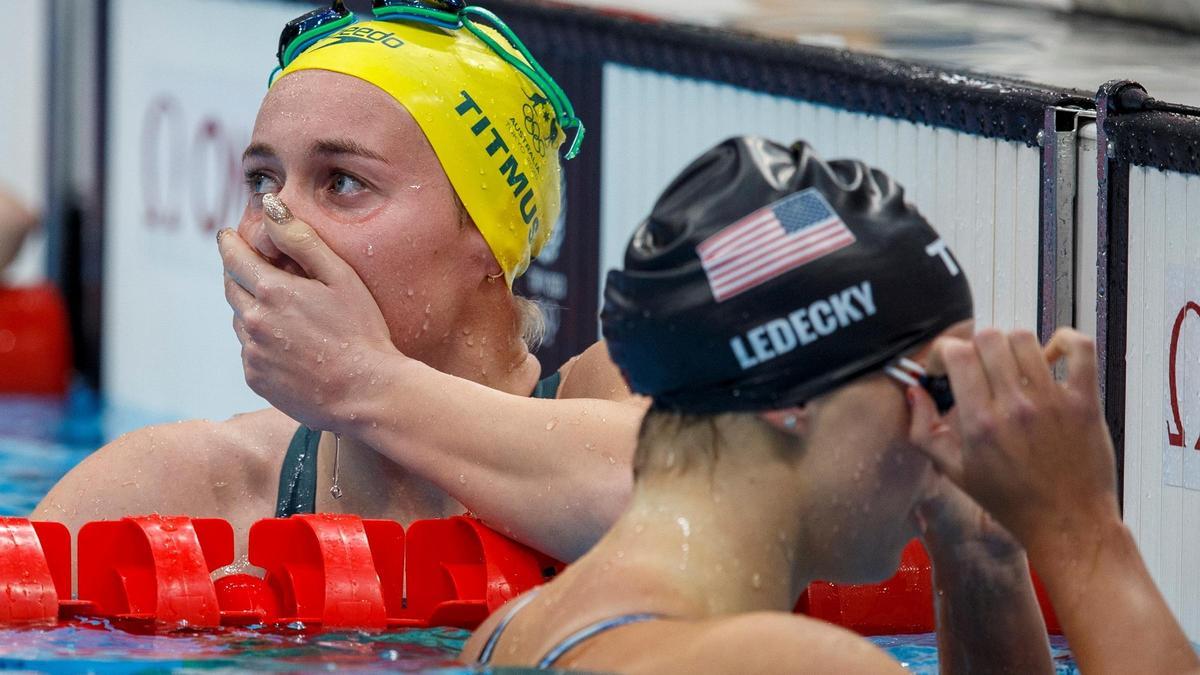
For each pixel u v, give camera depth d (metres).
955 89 11.05
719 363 5.08
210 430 8.73
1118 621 5.26
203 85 19.91
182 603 7.15
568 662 4.96
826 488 5.13
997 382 5.20
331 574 7.37
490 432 7.71
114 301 22.88
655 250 5.27
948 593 6.47
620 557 5.16
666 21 14.19
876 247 5.11
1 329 22.75
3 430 19.50
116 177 22.66
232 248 8.02
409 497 8.45
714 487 5.14
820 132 12.51
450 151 8.16
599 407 7.90
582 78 15.24
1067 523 5.31
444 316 8.28
